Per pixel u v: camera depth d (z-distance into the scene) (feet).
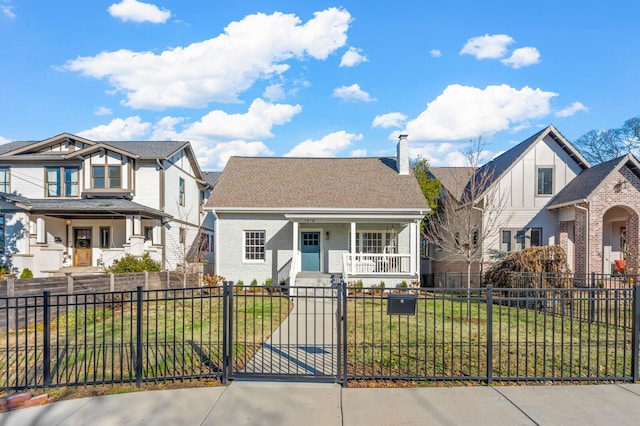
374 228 62.13
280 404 15.69
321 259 62.13
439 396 16.42
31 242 65.57
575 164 62.64
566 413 14.83
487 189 60.39
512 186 62.18
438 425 13.92
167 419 14.44
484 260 61.11
